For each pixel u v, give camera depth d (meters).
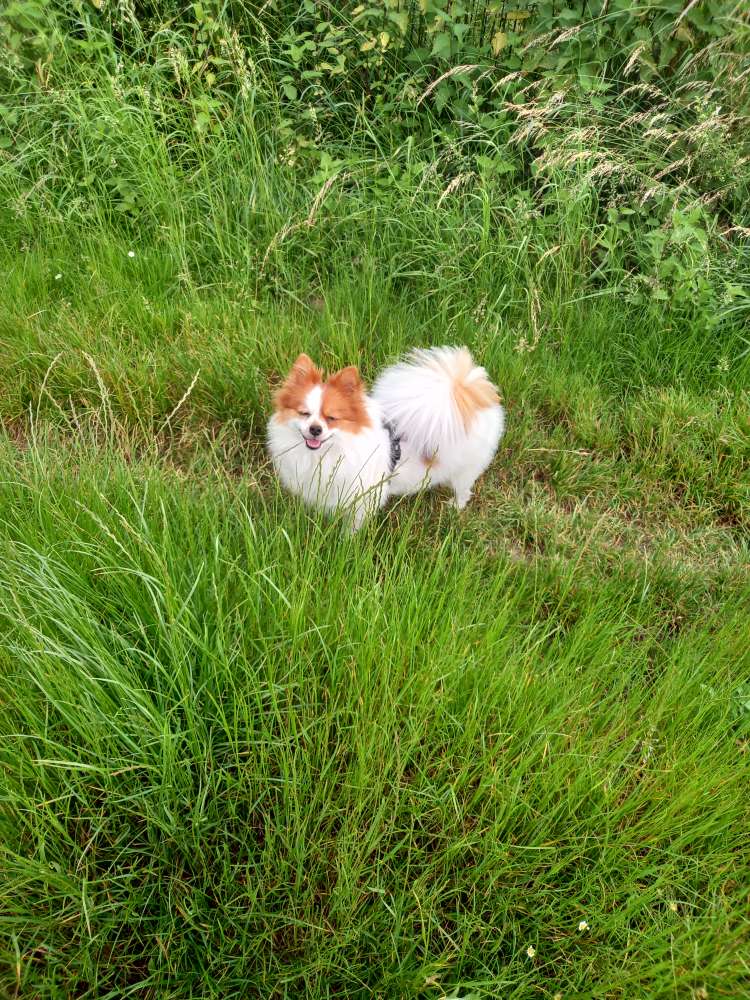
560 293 1.49
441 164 1.63
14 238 1.53
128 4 1.58
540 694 0.85
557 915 0.74
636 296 1.45
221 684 0.82
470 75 1.62
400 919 0.71
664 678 0.94
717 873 0.76
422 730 0.80
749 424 1.32
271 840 0.74
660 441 1.33
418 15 1.66
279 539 0.96
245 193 1.56
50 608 0.83
